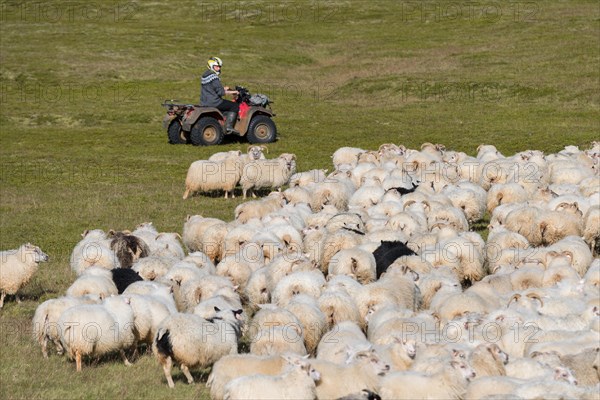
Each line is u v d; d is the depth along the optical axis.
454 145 36.62
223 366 11.73
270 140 38.22
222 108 37.94
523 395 10.65
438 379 11.15
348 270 16.47
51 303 14.10
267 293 16.41
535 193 23.06
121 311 13.64
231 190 27.75
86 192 29.42
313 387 11.02
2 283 17.47
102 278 15.63
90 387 12.62
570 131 37.97
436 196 22.36
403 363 12.17
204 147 37.44
